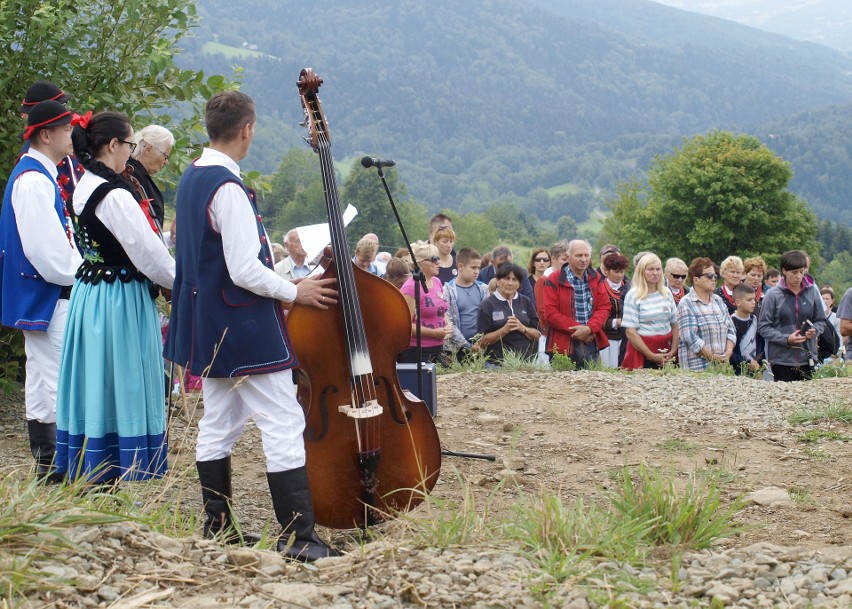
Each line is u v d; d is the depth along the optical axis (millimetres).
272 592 3240
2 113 7371
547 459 6160
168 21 7648
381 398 4625
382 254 12547
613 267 10641
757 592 3338
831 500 5230
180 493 4219
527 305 9477
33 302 5246
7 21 7203
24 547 3217
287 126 180250
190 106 7953
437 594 3230
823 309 10125
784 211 54625
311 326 4465
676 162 56031
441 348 9062
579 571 3404
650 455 6234
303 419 4293
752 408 7480
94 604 3002
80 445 4613
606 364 10219
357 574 3492
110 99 7344
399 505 4676
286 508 4188
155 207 5363
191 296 4113
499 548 3711
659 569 3568
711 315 9711
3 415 7047
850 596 3258
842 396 7750
